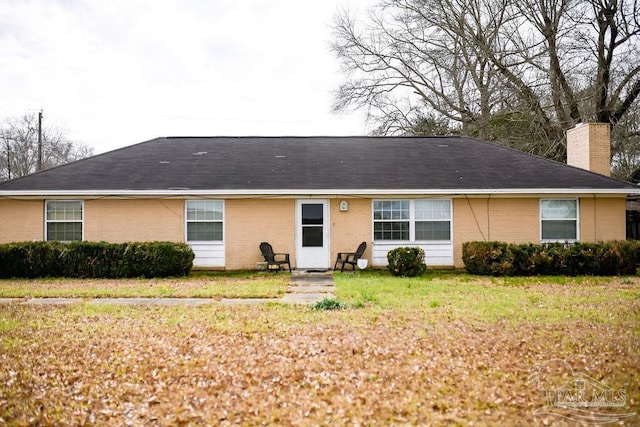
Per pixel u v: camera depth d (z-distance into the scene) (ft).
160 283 41.45
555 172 53.31
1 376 18.11
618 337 22.30
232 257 50.67
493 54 91.45
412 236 51.16
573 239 51.29
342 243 51.08
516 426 14.19
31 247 44.73
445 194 49.65
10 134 150.71
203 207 50.67
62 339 22.97
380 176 51.85
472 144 63.77
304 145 62.44
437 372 18.26
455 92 103.96
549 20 84.89
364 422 14.44
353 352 20.63
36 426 14.49
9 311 29.37
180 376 18.16
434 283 40.47
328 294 35.99
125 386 17.33
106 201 49.83
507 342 21.84
